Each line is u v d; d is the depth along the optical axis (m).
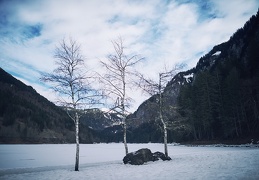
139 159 18.11
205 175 10.45
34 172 16.19
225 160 16.03
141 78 20.34
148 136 137.62
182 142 74.19
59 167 20.94
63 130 176.50
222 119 54.19
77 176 12.95
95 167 17.94
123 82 19.95
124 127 20.23
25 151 55.56
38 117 170.12
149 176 11.43
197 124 64.12
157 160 19.61
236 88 50.84
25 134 145.25
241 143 44.22
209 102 55.75
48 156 38.56
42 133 156.75
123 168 15.82
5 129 140.75
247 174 9.93
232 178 9.23
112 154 42.53
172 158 21.25
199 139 65.69
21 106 178.00
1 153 47.47
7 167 22.02
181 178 10.11
